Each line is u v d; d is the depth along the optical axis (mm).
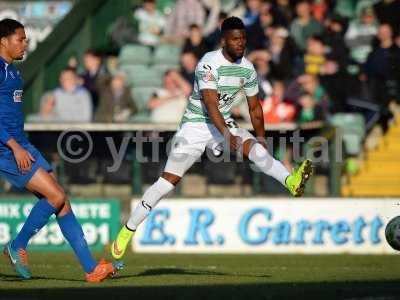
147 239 43000
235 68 26969
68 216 25078
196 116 27625
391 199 42500
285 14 55469
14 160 24781
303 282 25594
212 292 22594
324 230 42656
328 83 50156
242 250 42750
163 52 55688
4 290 22969
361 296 21875
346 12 57906
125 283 25000
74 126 44562
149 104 51094
